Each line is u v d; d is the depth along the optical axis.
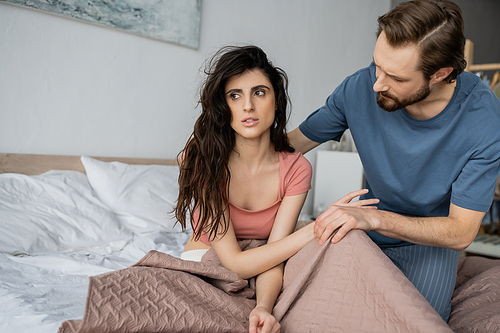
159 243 1.80
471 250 2.67
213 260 1.03
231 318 0.76
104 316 0.62
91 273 1.39
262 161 1.06
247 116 0.95
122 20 2.25
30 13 1.95
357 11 3.89
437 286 1.06
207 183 1.00
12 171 1.91
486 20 4.68
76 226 1.72
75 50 2.12
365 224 0.86
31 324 0.91
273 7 3.13
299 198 1.09
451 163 1.05
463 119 1.01
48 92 2.04
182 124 2.62
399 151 1.09
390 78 0.91
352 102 1.20
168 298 0.72
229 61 0.94
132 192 2.08
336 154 3.42
